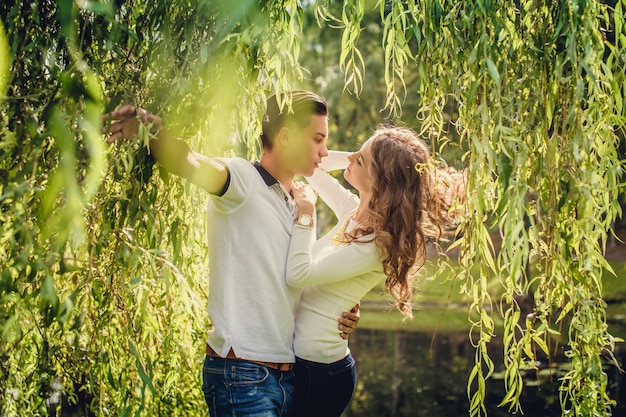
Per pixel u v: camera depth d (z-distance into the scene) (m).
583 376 1.94
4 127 1.52
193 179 1.85
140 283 1.91
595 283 1.92
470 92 1.75
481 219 1.81
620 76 1.90
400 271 2.21
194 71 1.78
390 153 2.23
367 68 12.44
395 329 11.37
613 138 1.96
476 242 1.84
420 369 8.09
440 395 6.76
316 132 2.14
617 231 20.86
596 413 1.93
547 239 1.89
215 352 2.01
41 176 1.65
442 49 1.82
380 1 1.88
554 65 1.85
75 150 1.57
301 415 2.22
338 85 12.71
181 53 1.81
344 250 2.17
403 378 7.58
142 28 1.82
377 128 2.45
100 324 1.93
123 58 1.76
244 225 2.01
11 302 1.66
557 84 1.85
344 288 2.22
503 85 1.83
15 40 1.58
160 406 2.65
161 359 2.52
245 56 1.80
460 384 7.23
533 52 1.85
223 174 1.94
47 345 1.91
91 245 1.76
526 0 1.91
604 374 1.93
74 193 1.06
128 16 1.80
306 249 2.08
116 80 1.75
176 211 2.22
